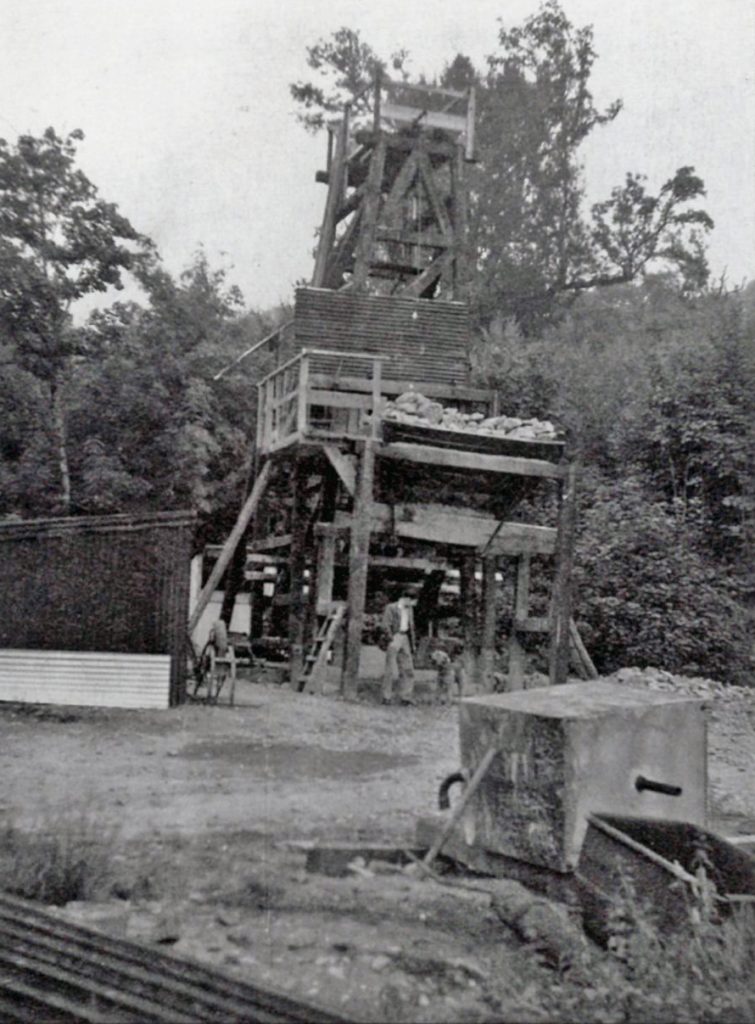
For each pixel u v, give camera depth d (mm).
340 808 9156
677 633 21234
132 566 15297
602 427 27797
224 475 28734
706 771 7629
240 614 23688
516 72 29469
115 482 26969
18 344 28094
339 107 25438
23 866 7012
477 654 20938
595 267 32750
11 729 12898
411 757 11828
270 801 9375
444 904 6621
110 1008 5227
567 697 7488
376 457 17328
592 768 6941
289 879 7039
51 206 28656
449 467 18203
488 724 7355
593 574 22391
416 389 20422
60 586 15484
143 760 11164
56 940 5965
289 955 5816
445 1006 5234
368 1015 5082
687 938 5926
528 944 6043
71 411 28438
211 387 28656
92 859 7227
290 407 19609
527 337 33438
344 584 20766
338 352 18562
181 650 15117
